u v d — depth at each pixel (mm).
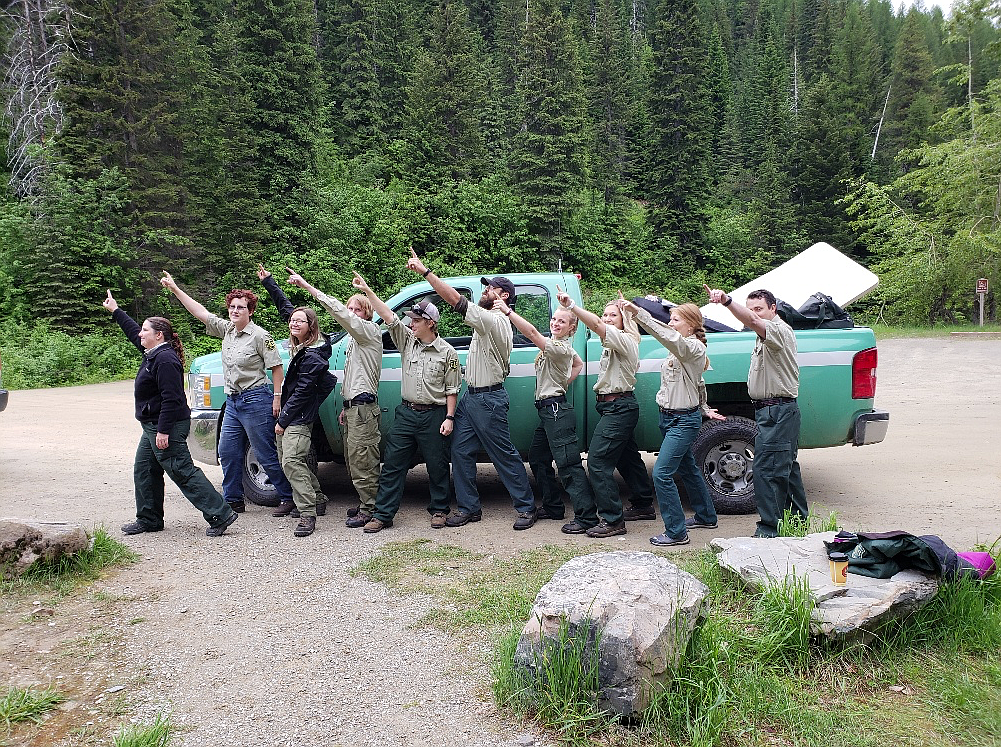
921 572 3836
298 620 4074
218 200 24172
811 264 7973
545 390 5539
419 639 3820
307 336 5699
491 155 39594
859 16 80000
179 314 22688
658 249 40719
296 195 26297
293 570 4844
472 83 35562
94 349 19469
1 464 8211
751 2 96250
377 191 30625
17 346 18750
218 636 3885
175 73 23141
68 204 20438
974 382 14250
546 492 6023
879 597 3590
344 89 38906
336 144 37312
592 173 41000
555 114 34062
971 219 27781
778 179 43312
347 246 27047
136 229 21859
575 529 5613
